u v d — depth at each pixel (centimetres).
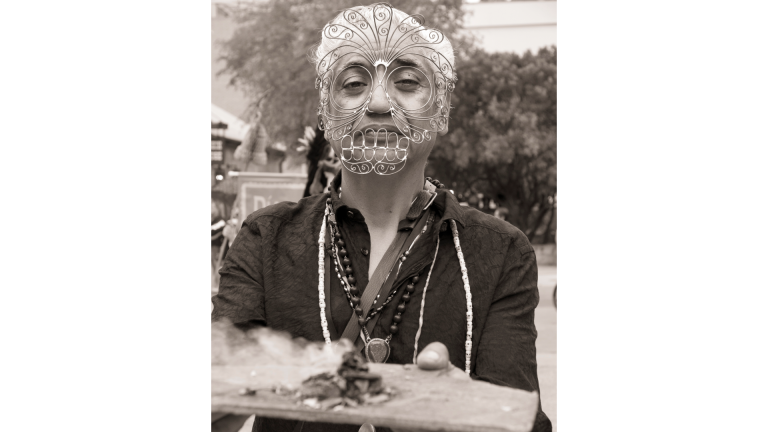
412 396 113
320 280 149
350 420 105
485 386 119
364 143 144
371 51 144
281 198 1041
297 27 1270
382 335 144
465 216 156
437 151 1599
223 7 1374
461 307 145
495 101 1560
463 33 1595
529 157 1728
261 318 148
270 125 1325
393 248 150
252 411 109
